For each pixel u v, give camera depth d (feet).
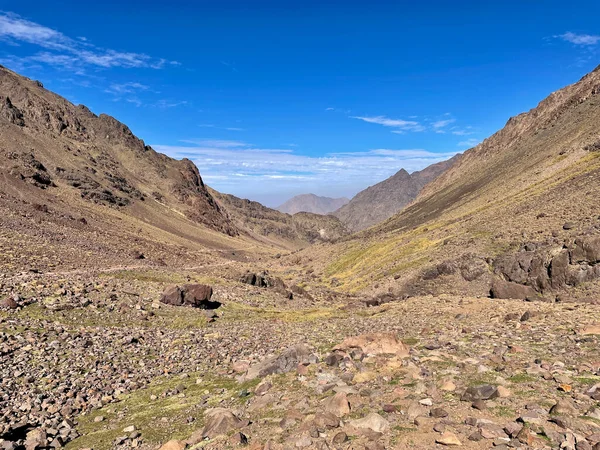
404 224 595.06
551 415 30.14
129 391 56.80
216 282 198.59
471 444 26.78
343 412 35.76
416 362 50.88
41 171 620.49
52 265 156.66
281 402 42.16
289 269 506.07
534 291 148.56
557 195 258.37
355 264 395.75
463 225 326.24
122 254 260.42
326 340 81.10
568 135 486.79
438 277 217.36
